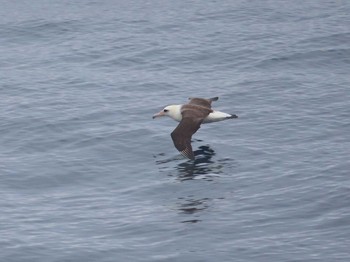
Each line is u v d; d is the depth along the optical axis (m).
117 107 62.12
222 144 54.28
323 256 39.44
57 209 46.03
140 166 51.62
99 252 40.78
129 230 43.12
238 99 63.44
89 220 44.47
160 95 65.12
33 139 56.22
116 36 81.69
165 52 76.06
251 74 69.62
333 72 69.56
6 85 68.44
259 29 82.00
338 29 80.12
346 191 45.84
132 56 75.44
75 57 76.12
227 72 70.62
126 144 54.75
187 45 77.69
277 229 42.41
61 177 50.34
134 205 46.28
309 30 80.50
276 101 62.47
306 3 90.75
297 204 45.00
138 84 67.94
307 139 54.78
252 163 51.16
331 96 62.84
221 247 40.84
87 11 91.00
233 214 44.38
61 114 60.53
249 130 56.72
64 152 54.00
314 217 43.44
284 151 52.81
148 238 42.16
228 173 49.84
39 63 74.88
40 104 63.09
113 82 68.62
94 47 78.50
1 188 48.88
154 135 55.94
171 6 92.25
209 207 45.47
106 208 46.00
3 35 83.62
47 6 93.56
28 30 84.62
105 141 55.28
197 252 40.47
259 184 48.06
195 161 51.84
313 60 72.25
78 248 41.19
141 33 82.38
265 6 90.25
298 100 62.44
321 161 50.66
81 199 47.31
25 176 50.41
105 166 51.78
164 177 49.81
